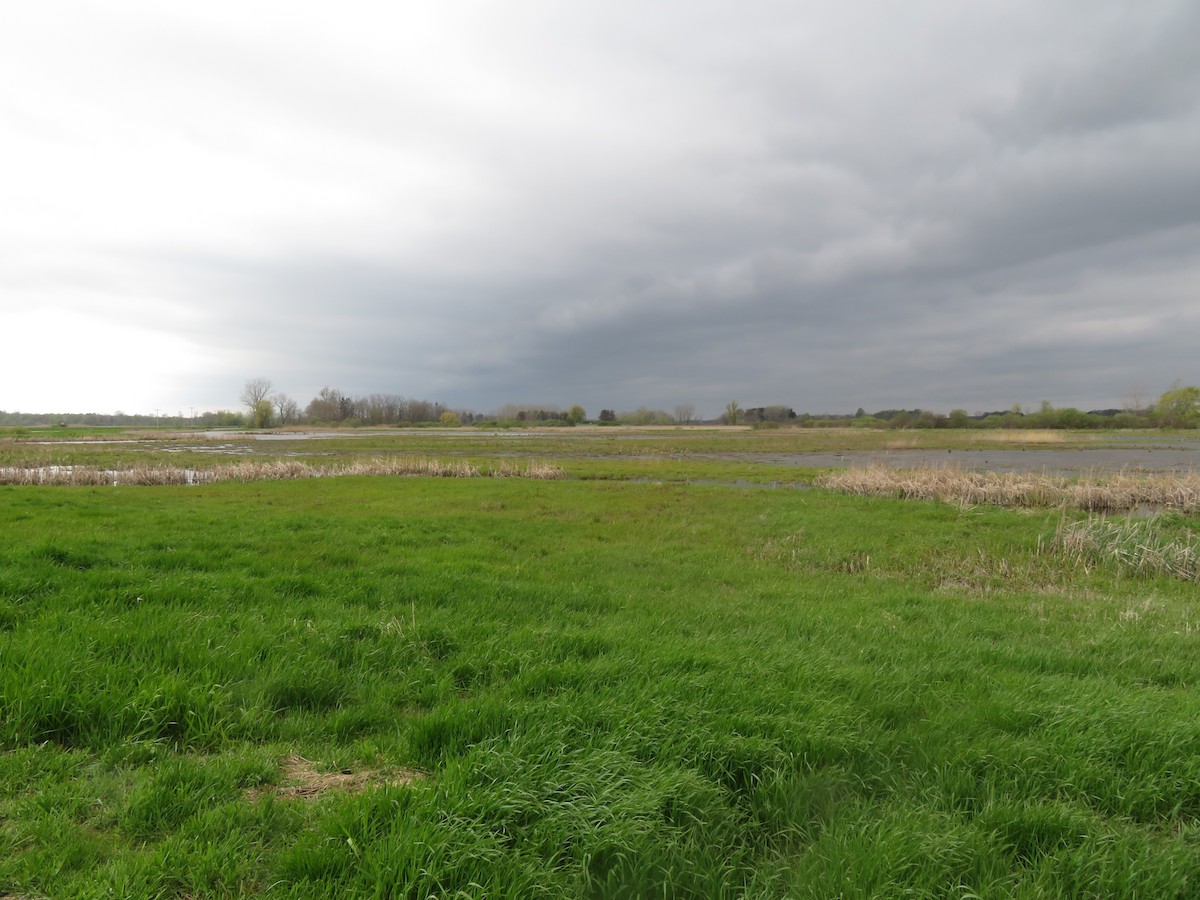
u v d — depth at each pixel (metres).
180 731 4.44
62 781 3.65
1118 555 13.80
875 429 105.44
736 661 6.01
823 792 3.94
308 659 5.61
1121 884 3.18
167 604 7.00
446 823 3.25
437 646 6.36
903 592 10.76
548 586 9.33
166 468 30.58
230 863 3.02
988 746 4.45
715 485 28.08
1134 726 4.68
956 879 3.21
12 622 6.12
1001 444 61.94
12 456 37.41
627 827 3.32
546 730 4.25
